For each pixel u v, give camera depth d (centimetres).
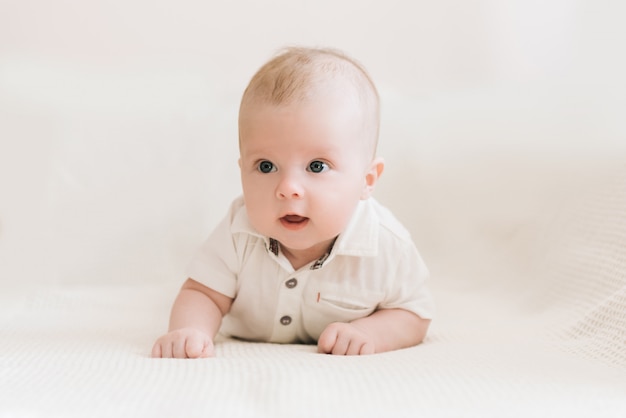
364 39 222
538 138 192
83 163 189
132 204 187
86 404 79
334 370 92
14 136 190
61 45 212
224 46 218
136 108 197
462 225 191
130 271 180
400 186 198
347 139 113
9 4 209
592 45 202
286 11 219
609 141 181
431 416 77
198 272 125
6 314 147
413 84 222
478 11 221
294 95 111
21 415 75
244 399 81
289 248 121
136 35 214
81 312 151
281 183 110
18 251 179
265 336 128
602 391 86
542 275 160
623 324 114
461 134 200
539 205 181
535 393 84
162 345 107
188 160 193
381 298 125
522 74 218
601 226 151
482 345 117
